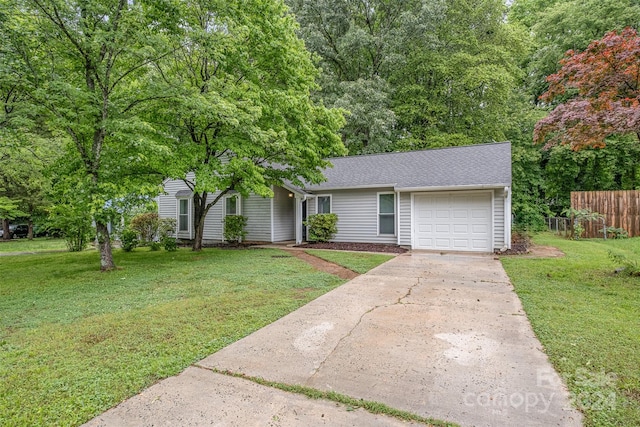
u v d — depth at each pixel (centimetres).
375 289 565
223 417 220
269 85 987
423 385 257
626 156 1744
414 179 1137
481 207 1037
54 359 311
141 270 765
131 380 271
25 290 591
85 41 669
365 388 254
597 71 581
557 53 1912
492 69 1842
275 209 1405
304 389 253
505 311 435
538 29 2086
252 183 953
